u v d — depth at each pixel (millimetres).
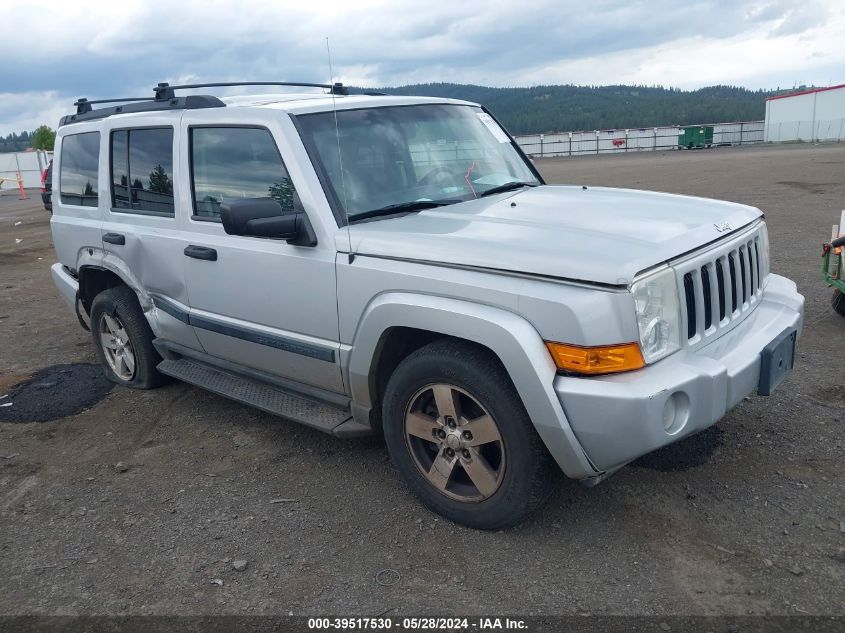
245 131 3916
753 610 2656
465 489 3311
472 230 3258
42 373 5930
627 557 3012
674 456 3818
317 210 3539
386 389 3412
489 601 2801
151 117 4578
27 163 50188
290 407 3941
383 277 3256
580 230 3152
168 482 3945
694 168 28500
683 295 2967
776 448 3846
